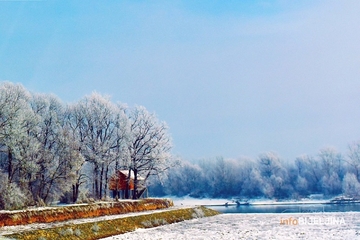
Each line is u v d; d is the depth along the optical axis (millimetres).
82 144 68562
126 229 44156
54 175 62688
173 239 38062
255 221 57000
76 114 71312
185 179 173000
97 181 69438
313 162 158500
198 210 69438
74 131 69500
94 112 71250
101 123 71250
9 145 55438
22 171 59250
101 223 41688
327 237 37531
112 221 44062
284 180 155500
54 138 66688
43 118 68000
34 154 61156
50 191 65062
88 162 71125
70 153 63844
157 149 76250
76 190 66562
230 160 173500
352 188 130375
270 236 39656
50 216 41156
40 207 44719
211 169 177125
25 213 38750
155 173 78188
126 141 72688
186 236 40312
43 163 62562
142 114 77188
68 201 70625
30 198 57062
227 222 56281
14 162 60344
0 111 55562
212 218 64188
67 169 63219
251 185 157000
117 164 72562
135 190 74750
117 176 72375
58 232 34688
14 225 36469
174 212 61344
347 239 35750
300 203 126688
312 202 126812
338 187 141500
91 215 47594
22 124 59500
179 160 79812
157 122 77688
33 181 64125
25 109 62188
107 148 69688
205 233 42969
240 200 149625
